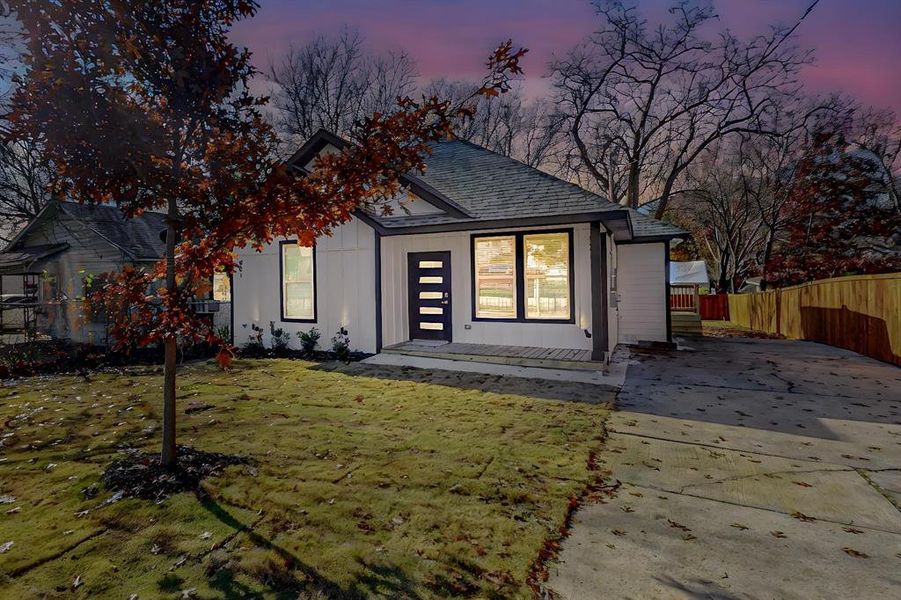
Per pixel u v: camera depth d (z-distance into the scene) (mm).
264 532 2977
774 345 12016
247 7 3715
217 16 3641
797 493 3580
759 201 22359
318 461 4148
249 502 3365
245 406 6035
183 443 4578
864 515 3242
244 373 8273
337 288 10375
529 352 8992
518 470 3979
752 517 3219
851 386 7141
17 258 14602
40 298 15164
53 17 3035
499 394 6676
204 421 5355
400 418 5516
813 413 5703
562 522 3143
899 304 8711
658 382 7445
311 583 2488
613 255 11078
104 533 2961
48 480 3744
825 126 19922
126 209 3779
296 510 3252
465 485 3672
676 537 2965
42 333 13688
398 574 2566
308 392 6828
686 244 30625
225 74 3572
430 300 10508
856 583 2518
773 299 15992
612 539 2941
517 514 3238
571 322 9242
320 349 10555
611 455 4355
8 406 6051
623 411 5809
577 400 6340
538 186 9766
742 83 23828
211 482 3656
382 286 10070
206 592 2414
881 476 3887
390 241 10320
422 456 4285
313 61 28297
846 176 18922
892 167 18938
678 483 3762
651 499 3484
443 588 2459
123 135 3244
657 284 12203
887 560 2717
